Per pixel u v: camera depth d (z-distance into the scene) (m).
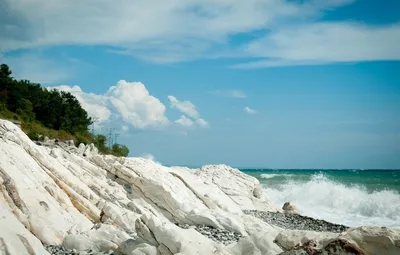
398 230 16.38
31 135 56.56
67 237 22.62
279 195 66.12
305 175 105.69
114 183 35.03
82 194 29.94
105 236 22.50
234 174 55.28
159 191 34.34
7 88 86.56
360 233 16.52
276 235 19.77
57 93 95.94
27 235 19.17
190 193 39.88
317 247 16.98
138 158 40.00
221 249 19.11
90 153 45.22
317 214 53.81
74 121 93.75
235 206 45.34
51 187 27.16
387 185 78.19
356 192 62.09
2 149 26.67
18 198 23.95
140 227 20.38
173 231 19.39
